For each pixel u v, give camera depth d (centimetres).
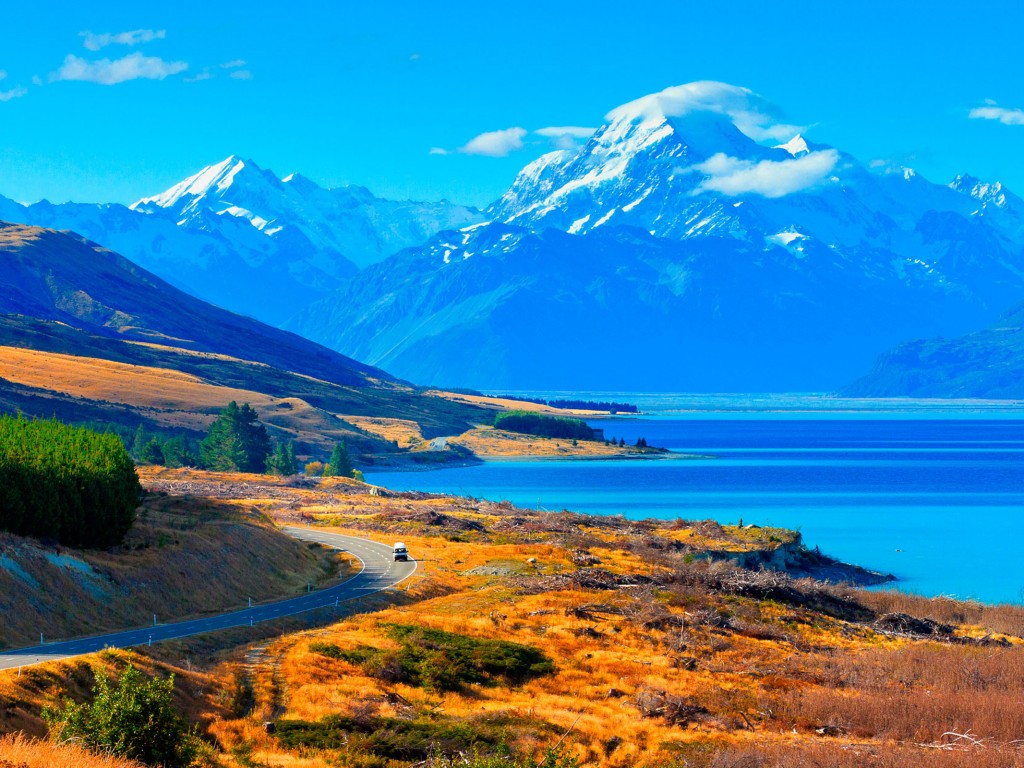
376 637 7662
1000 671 8031
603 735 6162
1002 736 6406
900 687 7581
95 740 4625
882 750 6025
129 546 9056
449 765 5306
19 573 7150
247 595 9212
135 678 4872
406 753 5581
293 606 8750
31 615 6850
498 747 5388
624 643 8450
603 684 7269
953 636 10012
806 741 6269
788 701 7056
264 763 5234
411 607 9156
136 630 7394
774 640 9075
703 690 7212
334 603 8925
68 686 5481
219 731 5584
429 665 7094
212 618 8088
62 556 7812
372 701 6347
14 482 8131
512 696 6875
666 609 9625
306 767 5234
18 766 4128
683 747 6047
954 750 6069
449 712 6406
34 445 9150
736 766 5700
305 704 6138
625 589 10275
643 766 5747
